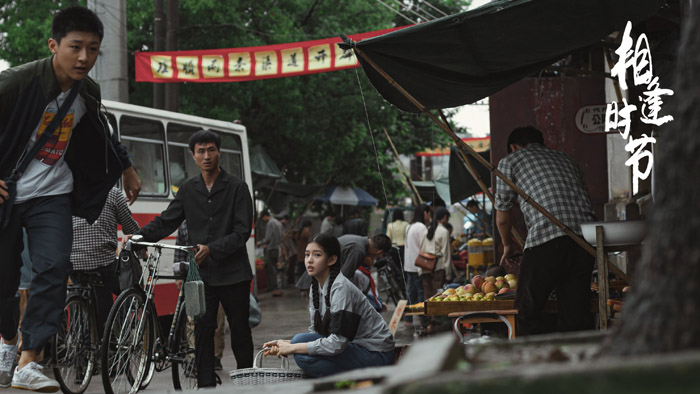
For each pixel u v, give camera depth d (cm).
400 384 137
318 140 2541
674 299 158
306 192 2645
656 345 158
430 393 135
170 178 1208
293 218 3325
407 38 541
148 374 668
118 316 640
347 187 2938
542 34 539
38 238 515
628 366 129
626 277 584
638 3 511
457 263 1880
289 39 2327
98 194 556
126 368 650
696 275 157
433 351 159
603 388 129
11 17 2062
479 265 1506
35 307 501
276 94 2288
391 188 3136
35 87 507
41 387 493
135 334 657
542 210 571
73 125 537
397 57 563
